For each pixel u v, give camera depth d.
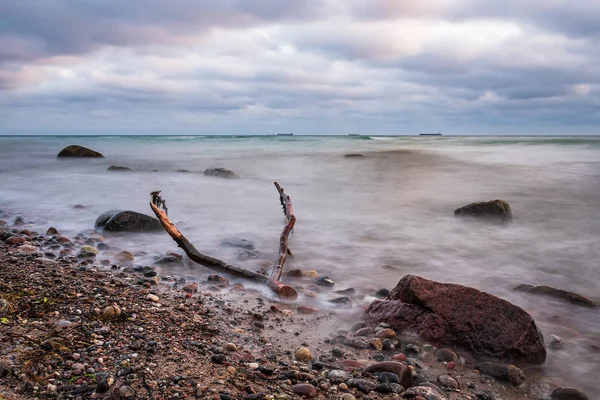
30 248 8.16
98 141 78.00
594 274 8.16
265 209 13.80
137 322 4.80
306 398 3.68
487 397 4.02
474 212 12.73
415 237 10.70
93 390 3.42
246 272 6.93
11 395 3.29
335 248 9.54
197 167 28.30
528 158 32.28
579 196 16.84
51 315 4.76
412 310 5.28
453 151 41.28
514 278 7.86
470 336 4.91
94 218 11.95
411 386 4.10
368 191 18.25
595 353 5.07
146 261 8.03
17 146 54.62
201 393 3.50
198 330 4.85
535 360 4.79
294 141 72.88
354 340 4.95
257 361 4.32
